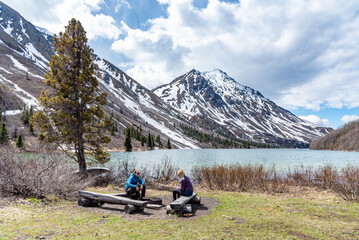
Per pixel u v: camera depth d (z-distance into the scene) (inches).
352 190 427.5
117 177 648.4
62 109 571.5
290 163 1497.3
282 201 379.9
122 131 4680.1
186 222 244.5
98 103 629.9
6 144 415.5
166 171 726.5
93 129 609.9
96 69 649.0
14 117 3336.6
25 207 284.0
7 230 199.8
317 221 255.3
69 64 609.3
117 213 279.7
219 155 2637.8
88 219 245.3
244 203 357.4
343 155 2807.6
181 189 331.3
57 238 185.3
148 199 340.5
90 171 642.2
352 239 199.5
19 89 4798.2
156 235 198.2
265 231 215.5
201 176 649.0
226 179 564.4
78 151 577.9
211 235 200.5
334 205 352.5
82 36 628.1
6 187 338.3
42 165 377.1
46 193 358.0
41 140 546.6
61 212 272.7
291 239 195.5
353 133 5275.6
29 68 7406.5
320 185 588.4
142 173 670.5
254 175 580.1
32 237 185.2
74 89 601.9
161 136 6451.8
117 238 188.9
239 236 199.6
